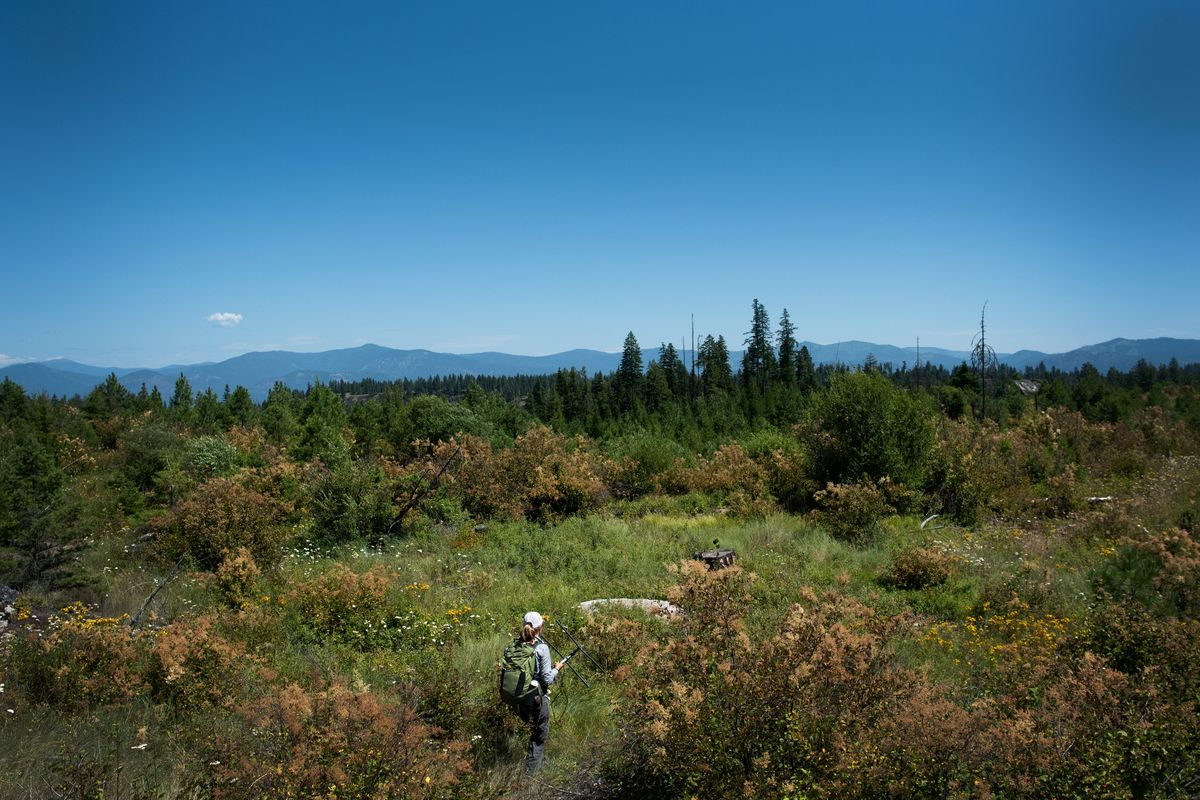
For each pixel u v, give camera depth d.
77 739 5.79
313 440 22.09
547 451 21.25
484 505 18.89
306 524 16.53
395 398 30.42
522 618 9.77
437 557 14.13
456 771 4.77
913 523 16.36
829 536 15.13
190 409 39.28
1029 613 9.02
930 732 4.08
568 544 14.69
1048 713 4.46
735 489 20.77
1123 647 6.35
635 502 21.48
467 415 27.73
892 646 7.41
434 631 9.10
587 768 5.86
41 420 30.67
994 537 14.36
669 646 4.92
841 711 4.45
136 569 13.07
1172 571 8.48
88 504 15.27
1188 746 4.33
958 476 17.61
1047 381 40.00
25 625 9.45
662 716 4.47
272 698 5.00
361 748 4.34
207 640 7.21
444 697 6.46
